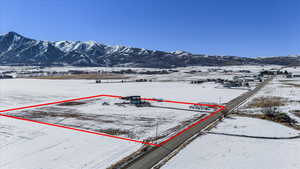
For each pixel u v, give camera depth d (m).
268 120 36.44
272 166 20.03
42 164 20.30
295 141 26.41
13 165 20.08
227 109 46.53
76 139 27.36
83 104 54.78
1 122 35.66
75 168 19.50
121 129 32.00
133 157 21.86
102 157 21.84
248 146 24.84
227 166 20.08
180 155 22.41
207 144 25.48
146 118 39.25
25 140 26.91
